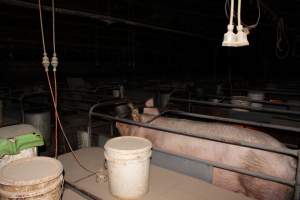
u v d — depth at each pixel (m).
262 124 2.38
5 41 6.14
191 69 12.51
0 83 6.47
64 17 5.41
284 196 2.11
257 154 2.21
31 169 1.60
